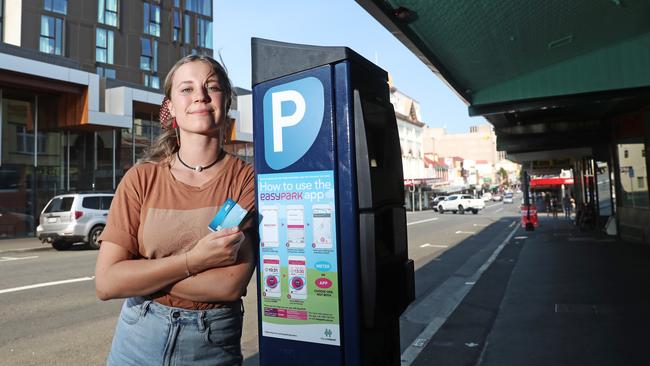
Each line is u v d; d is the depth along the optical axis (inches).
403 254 92.4
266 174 82.9
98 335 210.1
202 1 1422.2
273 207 81.9
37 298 283.6
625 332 191.2
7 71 702.5
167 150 72.1
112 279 60.8
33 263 438.6
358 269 75.5
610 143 576.7
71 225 544.1
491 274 362.3
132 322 65.6
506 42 272.1
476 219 1229.7
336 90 78.0
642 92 326.3
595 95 339.9
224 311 65.8
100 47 1158.3
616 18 246.2
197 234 65.4
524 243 584.1
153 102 897.5
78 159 861.8
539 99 352.2
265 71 84.5
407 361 173.5
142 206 65.8
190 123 68.9
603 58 305.6
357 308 75.1
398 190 91.6
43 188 811.4
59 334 211.6
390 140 89.9
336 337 76.2
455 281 343.9
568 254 446.9
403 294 89.8
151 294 64.7
